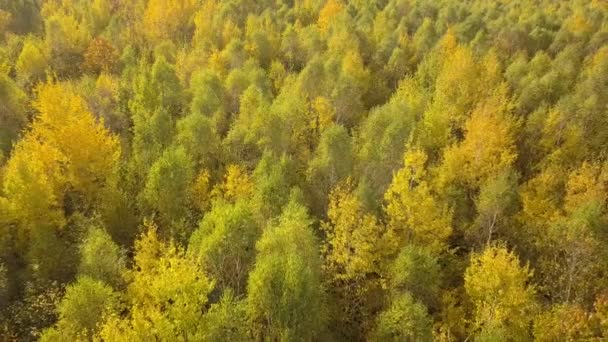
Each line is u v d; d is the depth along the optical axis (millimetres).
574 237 48219
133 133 74250
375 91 93938
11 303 44375
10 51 99688
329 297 46500
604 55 92188
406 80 86062
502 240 57719
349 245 45812
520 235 57562
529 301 44281
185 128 63000
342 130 59219
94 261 42000
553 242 53500
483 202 55062
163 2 116938
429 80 92375
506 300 42594
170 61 103250
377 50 104438
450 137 74000
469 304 48250
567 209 55500
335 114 80188
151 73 79438
